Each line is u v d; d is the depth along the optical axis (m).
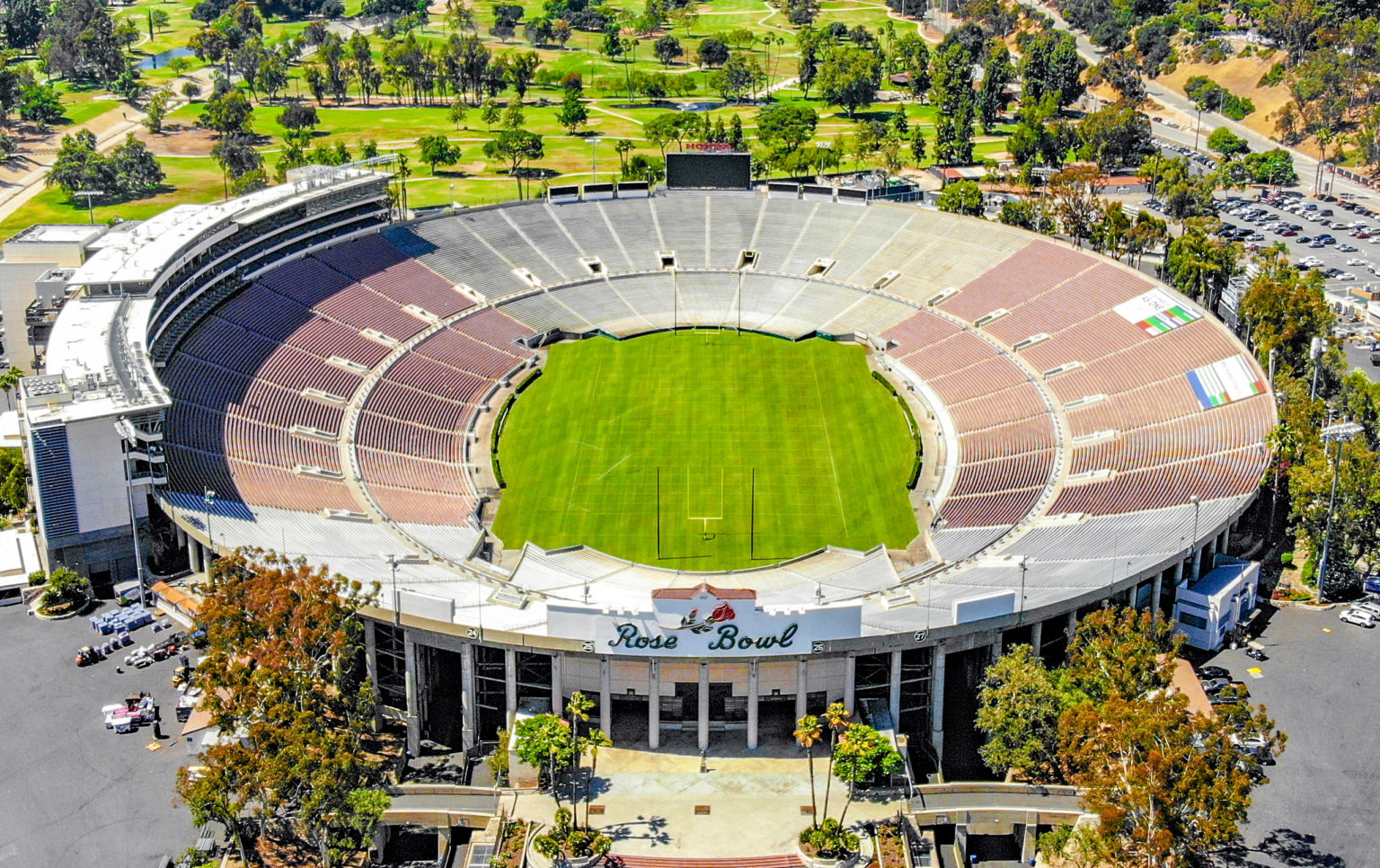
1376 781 113.62
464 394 198.62
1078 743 106.06
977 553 145.88
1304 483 145.38
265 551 136.12
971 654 130.62
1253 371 174.62
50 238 198.38
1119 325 198.00
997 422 184.62
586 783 115.38
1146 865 98.31
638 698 121.38
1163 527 142.12
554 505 167.62
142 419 142.25
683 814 111.19
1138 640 115.00
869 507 166.00
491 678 123.94
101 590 145.00
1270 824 108.56
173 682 126.25
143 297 170.88
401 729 128.00
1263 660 133.12
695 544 157.00
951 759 123.31
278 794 102.81
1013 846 113.50
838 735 119.50
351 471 166.38
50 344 157.38
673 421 193.25
